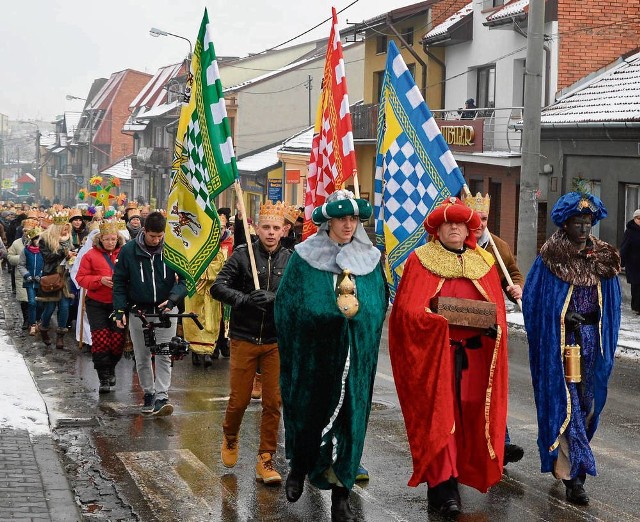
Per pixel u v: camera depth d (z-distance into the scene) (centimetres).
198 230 889
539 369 717
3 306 2078
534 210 1895
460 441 686
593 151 2227
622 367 1350
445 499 660
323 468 640
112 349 1098
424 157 874
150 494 712
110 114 9531
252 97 5469
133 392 1106
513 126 2511
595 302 720
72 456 816
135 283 979
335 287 645
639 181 2092
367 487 729
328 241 655
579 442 696
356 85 5147
